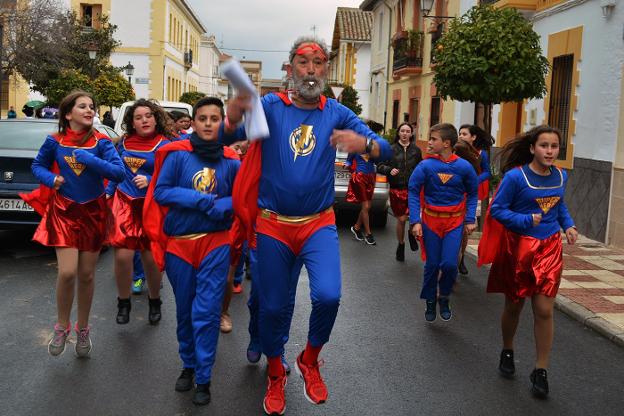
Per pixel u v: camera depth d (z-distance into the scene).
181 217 4.40
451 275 6.38
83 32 32.09
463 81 10.48
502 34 10.15
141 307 6.65
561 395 4.73
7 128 9.29
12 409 4.21
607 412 4.45
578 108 11.96
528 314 6.94
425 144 22.41
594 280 8.27
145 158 6.12
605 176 10.91
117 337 5.68
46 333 5.75
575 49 12.10
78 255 5.04
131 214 6.00
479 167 8.04
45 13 27.34
